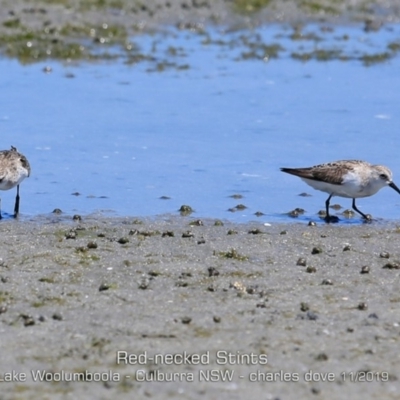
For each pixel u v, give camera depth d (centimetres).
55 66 2712
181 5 3253
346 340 1169
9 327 1193
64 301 1277
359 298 1308
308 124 2269
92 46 2889
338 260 1459
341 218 1733
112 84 2572
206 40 3034
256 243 1537
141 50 2891
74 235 1554
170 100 2448
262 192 1862
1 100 2409
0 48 2806
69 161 2016
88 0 3167
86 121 2272
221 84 2597
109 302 1277
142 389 1044
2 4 3044
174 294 1309
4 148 2070
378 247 1534
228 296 1304
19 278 1350
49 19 2998
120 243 1519
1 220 1667
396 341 1170
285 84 2609
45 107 2364
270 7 3328
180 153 2077
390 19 3312
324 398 1033
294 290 1331
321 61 2855
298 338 1171
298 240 1561
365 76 2700
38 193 1833
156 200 1800
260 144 2134
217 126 2252
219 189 1870
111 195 1823
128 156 2052
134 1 3222
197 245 1517
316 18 3291
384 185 1719
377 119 2309
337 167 1711
